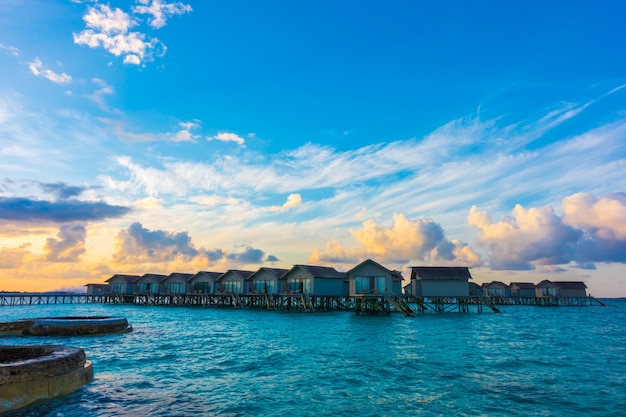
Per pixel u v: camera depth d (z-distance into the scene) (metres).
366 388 14.74
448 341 26.98
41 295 84.38
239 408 12.44
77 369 14.28
